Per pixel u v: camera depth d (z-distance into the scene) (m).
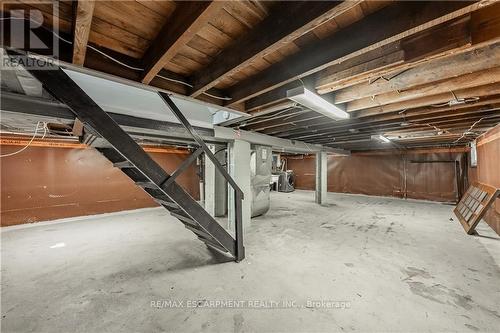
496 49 1.50
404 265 2.54
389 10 1.17
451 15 1.01
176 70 1.91
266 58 1.71
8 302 1.90
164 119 2.85
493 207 3.96
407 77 1.88
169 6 1.14
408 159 7.54
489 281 2.18
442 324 1.60
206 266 2.55
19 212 4.50
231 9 1.18
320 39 1.47
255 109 2.67
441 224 4.36
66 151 5.05
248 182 4.20
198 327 1.60
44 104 1.80
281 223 4.48
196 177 7.21
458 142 6.11
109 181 5.62
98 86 2.33
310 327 1.58
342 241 3.38
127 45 1.52
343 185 9.14
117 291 2.05
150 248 3.16
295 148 5.70
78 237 3.68
